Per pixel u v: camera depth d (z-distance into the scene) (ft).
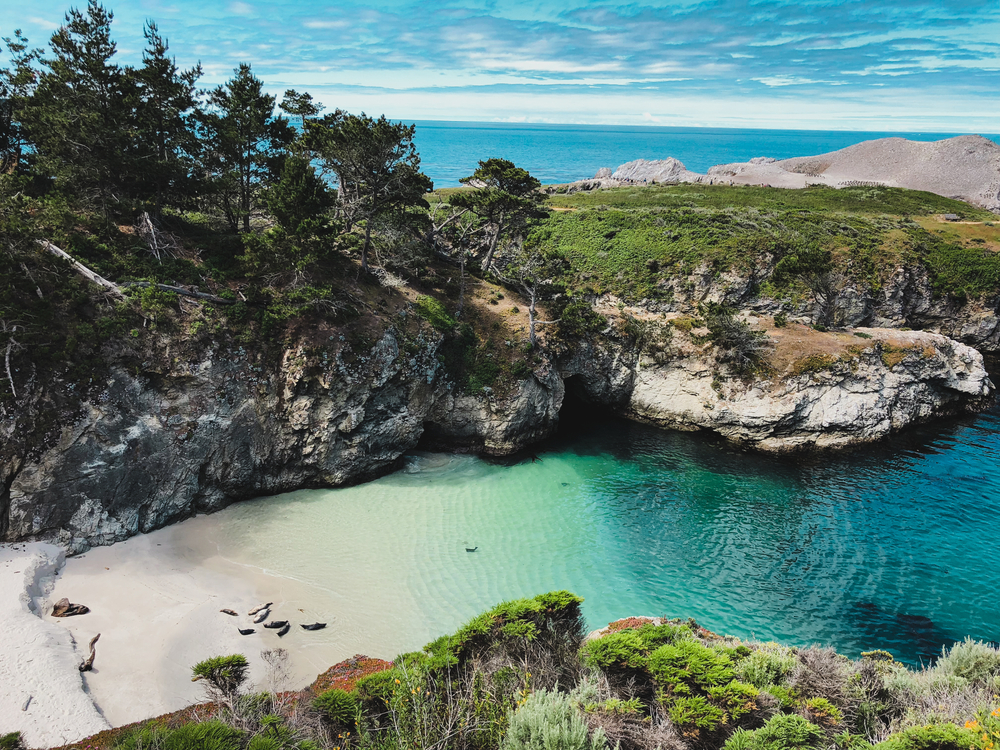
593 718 48.42
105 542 111.96
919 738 44.04
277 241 138.72
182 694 80.94
